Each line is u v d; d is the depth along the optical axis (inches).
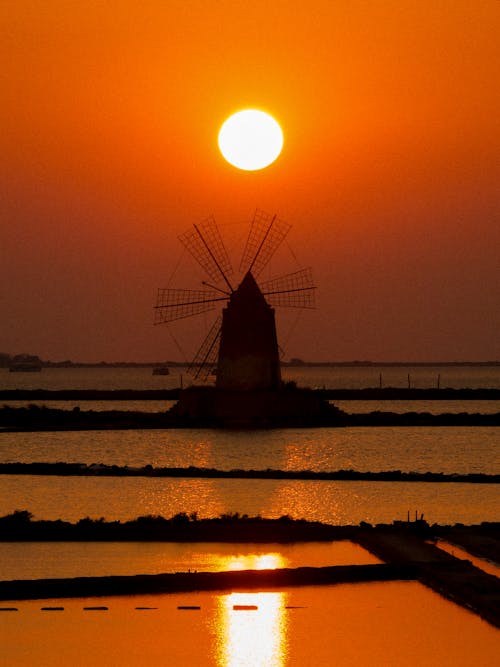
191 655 3742.6
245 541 5388.8
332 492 7199.8
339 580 4557.1
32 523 5546.3
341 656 3732.8
